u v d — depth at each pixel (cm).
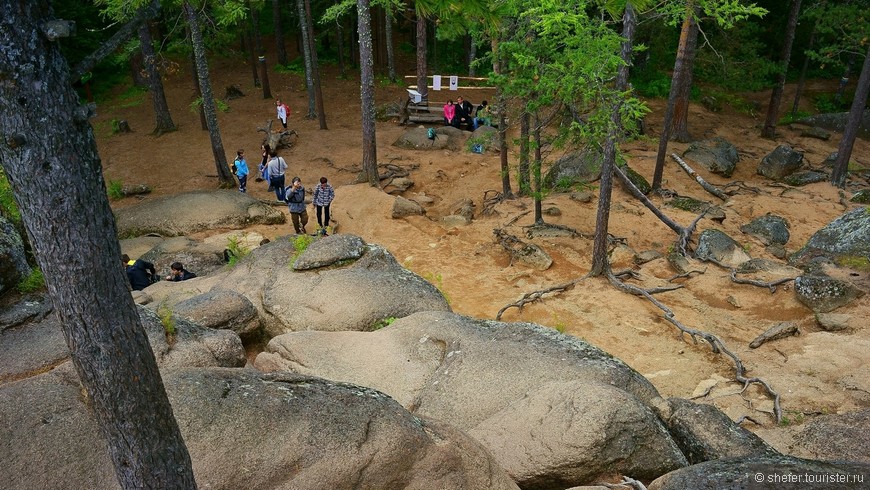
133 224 1622
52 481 423
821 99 3284
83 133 268
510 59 1328
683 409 642
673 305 1194
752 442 599
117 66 3350
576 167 1886
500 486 479
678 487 464
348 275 1013
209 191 1798
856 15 2480
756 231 1590
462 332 809
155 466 323
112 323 290
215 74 3378
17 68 241
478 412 656
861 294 1123
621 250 1433
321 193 1542
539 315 1168
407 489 447
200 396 473
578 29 1078
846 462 468
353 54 3541
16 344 709
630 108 1124
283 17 4134
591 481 545
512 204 1741
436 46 3609
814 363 944
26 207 264
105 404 303
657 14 1202
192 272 1335
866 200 1786
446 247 1507
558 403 597
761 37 3556
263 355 791
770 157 2161
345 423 466
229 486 418
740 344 1045
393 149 2303
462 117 2531
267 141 2305
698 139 2598
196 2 1778
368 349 789
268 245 1200
